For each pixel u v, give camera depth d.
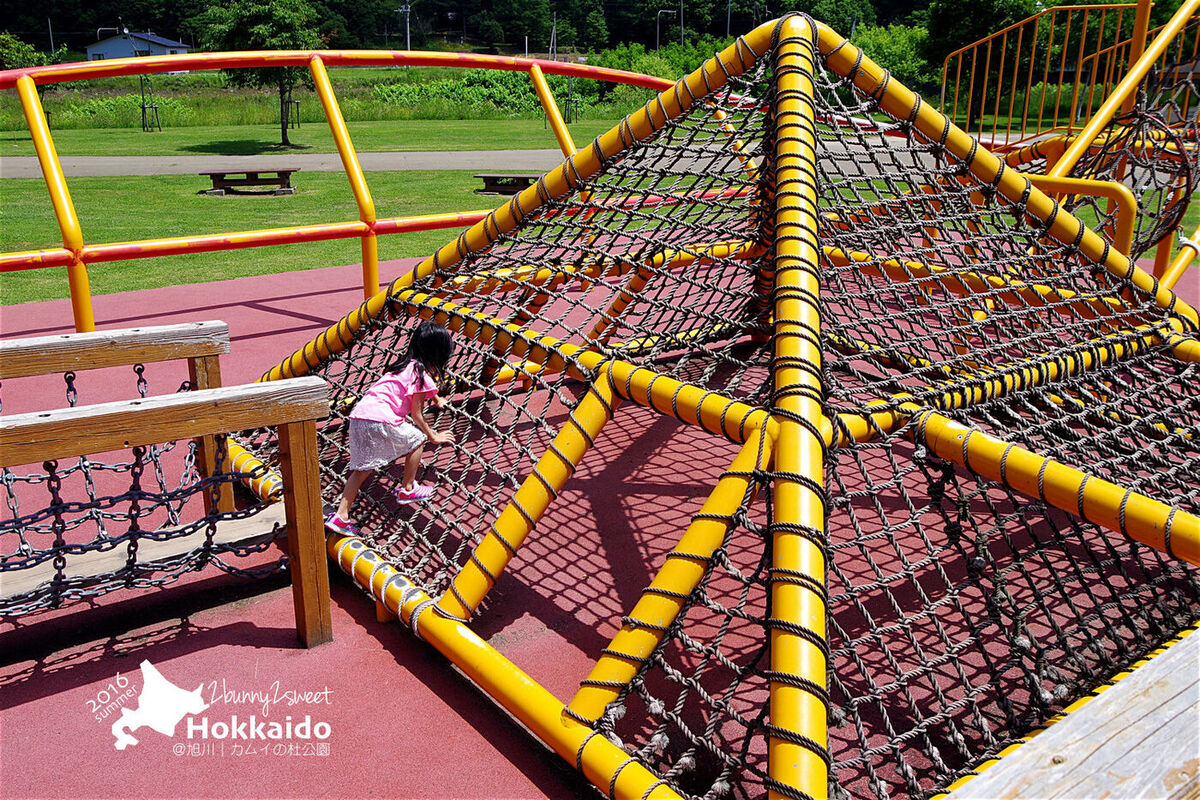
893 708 2.81
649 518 4.12
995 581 2.75
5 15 111.69
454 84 46.94
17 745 2.66
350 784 2.51
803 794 1.89
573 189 3.56
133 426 2.70
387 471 4.24
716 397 2.63
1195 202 14.66
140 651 3.13
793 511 2.20
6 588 3.12
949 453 2.61
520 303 4.02
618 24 141.50
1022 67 32.88
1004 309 3.79
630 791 2.21
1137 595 2.96
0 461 2.53
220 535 3.50
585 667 3.04
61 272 9.95
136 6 116.06
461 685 2.96
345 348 4.22
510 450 4.81
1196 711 1.81
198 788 2.49
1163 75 7.95
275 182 17.86
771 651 2.10
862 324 3.02
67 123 38.50
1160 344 3.61
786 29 3.15
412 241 12.15
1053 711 2.54
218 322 3.68
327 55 6.12
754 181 3.46
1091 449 3.10
